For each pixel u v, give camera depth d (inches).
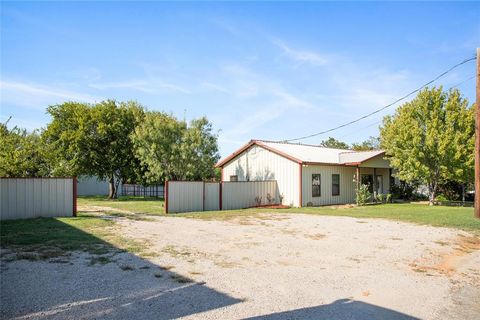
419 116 914.1
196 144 852.0
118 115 1239.5
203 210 784.9
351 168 1016.9
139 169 1229.7
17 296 200.5
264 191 909.8
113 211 690.8
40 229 423.5
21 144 689.6
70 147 1145.4
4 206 533.3
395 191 1142.3
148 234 407.8
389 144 1007.6
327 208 810.8
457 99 874.1
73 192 587.5
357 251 344.2
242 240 387.9
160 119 890.7
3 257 285.1
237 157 1039.6
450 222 533.6
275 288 226.7
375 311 194.4
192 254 313.6
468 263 312.2
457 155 836.6
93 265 267.0
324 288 230.7
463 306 206.4
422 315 191.5
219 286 227.0
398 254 335.9
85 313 178.9
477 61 513.3
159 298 202.8
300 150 1013.2
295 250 342.6
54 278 233.9
